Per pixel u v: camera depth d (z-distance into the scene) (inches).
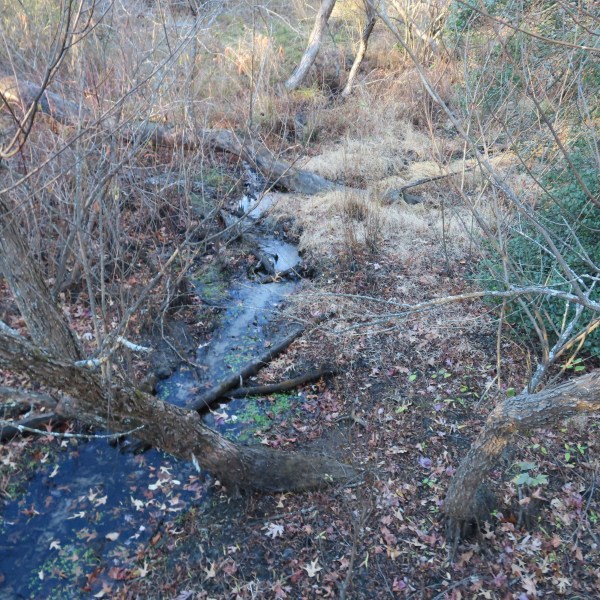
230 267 284.4
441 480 177.9
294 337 240.7
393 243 287.9
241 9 328.8
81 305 241.3
